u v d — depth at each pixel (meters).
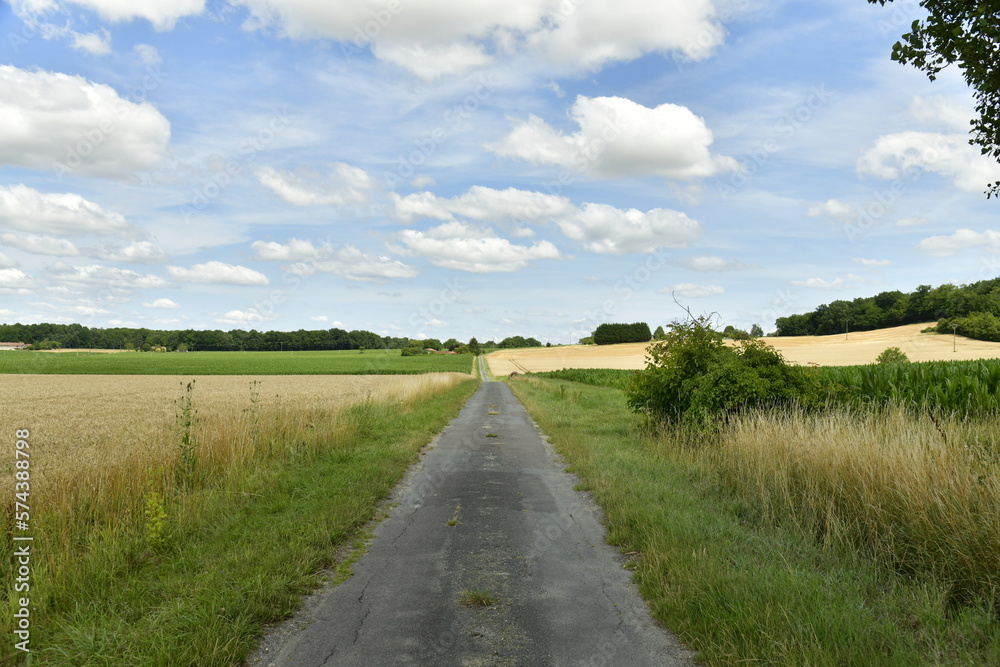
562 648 3.57
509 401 26.59
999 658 3.14
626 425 14.45
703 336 11.44
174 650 3.42
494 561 5.17
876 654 3.18
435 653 3.51
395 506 7.20
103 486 6.23
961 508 4.30
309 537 5.53
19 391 32.97
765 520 5.74
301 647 3.61
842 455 5.81
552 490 8.03
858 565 4.57
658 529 5.48
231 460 8.45
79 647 3.52
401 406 19.03
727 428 9.08
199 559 4.99
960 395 11.84
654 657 3.46
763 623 3.53
